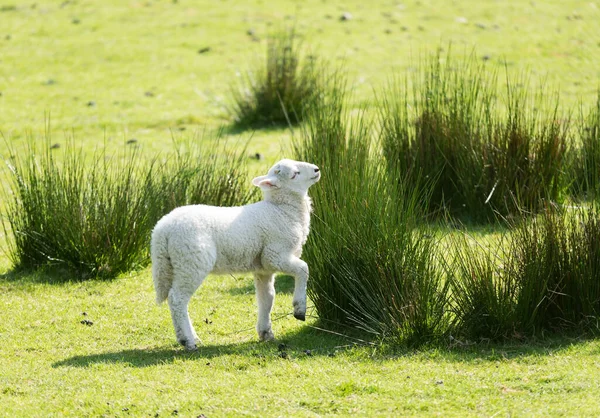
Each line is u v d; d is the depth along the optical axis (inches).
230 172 922.7
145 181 864.3
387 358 612.7
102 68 1668.3
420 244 672.4
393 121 1079.6
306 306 691.4
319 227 705.0
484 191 949.8
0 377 596.4
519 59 1606.8
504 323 639.8
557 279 658.8
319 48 1700.3
